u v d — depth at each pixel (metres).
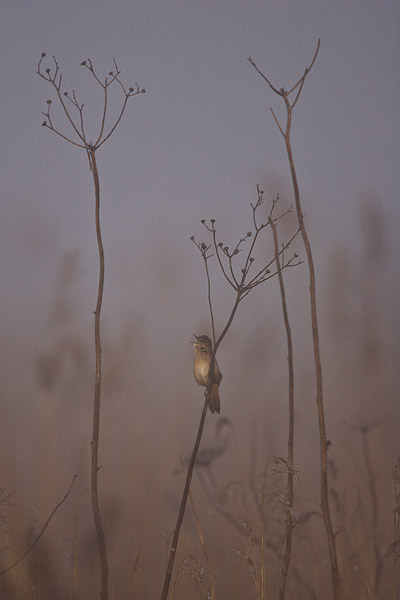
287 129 7.01
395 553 7.57
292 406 7.59
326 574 8.97
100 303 6.58
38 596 8.53
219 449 9.68
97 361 6.55
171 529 10.02
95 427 6.52
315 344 6.82
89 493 10.63
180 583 9.27
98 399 6.52
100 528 6.41
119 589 9.38
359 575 8.78
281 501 7.54
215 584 8.75
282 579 7.35
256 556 8.83
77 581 9.30
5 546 8.42
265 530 8.75
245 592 8.76
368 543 8.91
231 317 6.93
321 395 6.81
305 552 9.41
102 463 11.18
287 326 7.64
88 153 6.71
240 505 9.02
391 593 8.76
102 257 6.62
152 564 9.93
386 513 9.20
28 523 9.30
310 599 8.73
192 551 9.30
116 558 9.78
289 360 7.60
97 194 6.68
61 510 10.09
